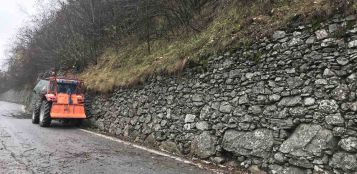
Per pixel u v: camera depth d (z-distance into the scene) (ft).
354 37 18.49
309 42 20.58
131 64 44.39
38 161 23.84
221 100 26.32
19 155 25.43
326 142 19.03
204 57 28.48
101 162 24.56
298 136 20.51
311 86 20.21
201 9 40.52
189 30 39.04
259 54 23.65
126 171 22.27
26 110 81.82
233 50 25.76
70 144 31.50
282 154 21.25
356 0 18.69
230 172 23.26
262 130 22.86
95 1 65.67
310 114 20.11
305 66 20.65
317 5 20.79
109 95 43.57
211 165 25.26
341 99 18.69
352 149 17.94
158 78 34.01
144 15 48.78
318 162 19.29
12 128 41.14
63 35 77.61
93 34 64.95
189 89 29.71
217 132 26.27
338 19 19.35
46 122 44.52
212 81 27.35
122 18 58.49
